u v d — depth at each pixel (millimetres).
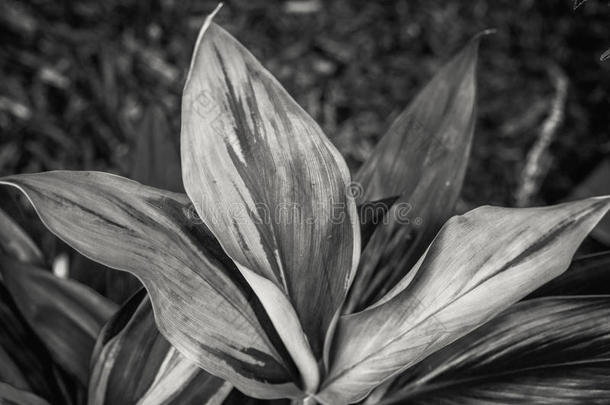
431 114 824
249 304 645
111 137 1630
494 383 707
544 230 616
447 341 625
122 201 622
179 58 1739
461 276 630
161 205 632
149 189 630
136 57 1729
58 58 1717
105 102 1671
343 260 636
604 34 1801
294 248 629
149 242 615
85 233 601
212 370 618
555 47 1806
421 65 1783
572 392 681
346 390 668
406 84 1761
